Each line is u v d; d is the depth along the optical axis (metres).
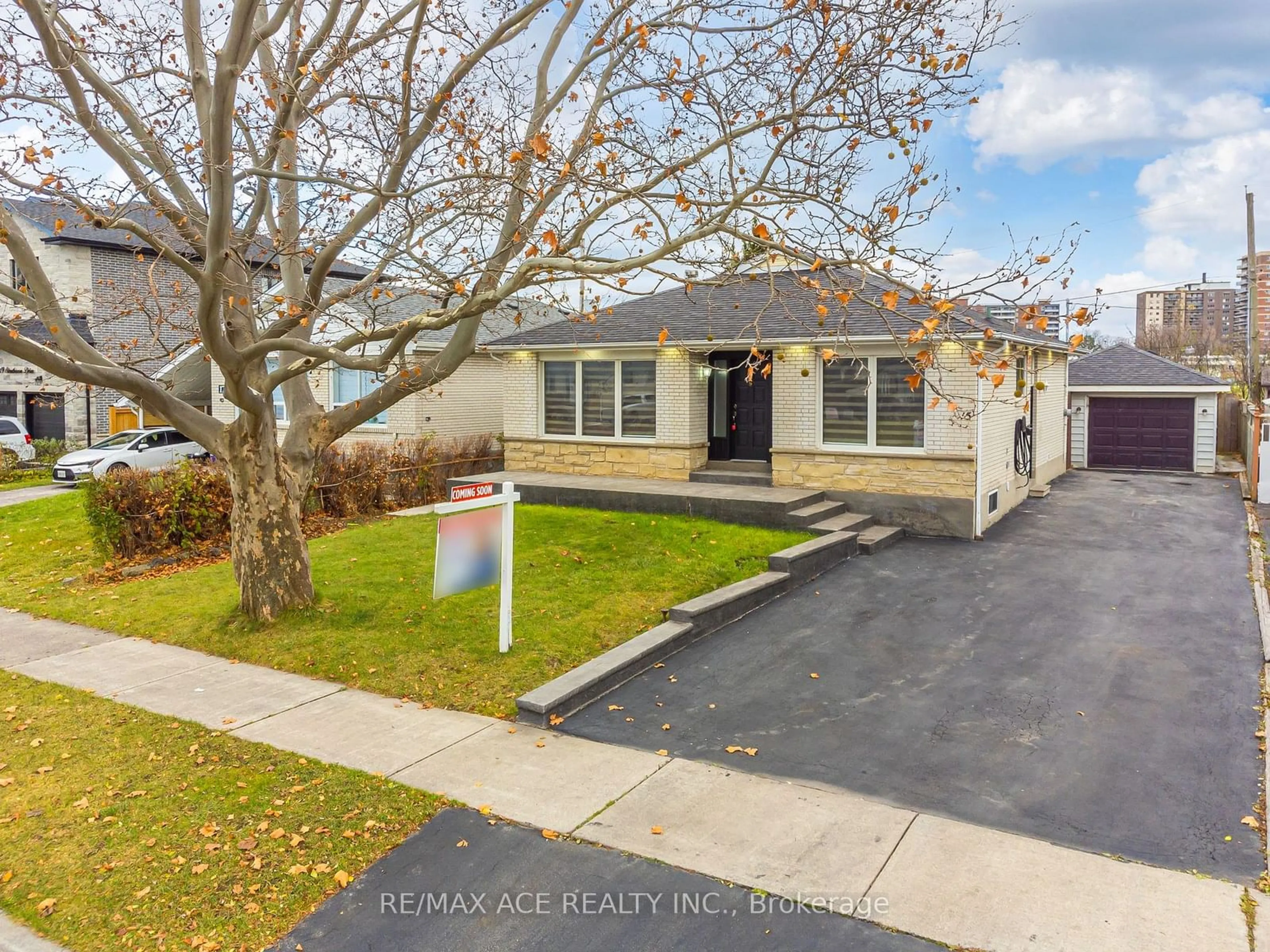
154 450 21.42
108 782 5.78
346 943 4.16
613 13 8.21
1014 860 4.74
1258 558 11.76
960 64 7.50
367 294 16.19
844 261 6.64
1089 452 22.89
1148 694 7.11
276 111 8.71
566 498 14.66
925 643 8.56
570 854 4.87
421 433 20.12
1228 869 4.62
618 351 16.25
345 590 9.82
